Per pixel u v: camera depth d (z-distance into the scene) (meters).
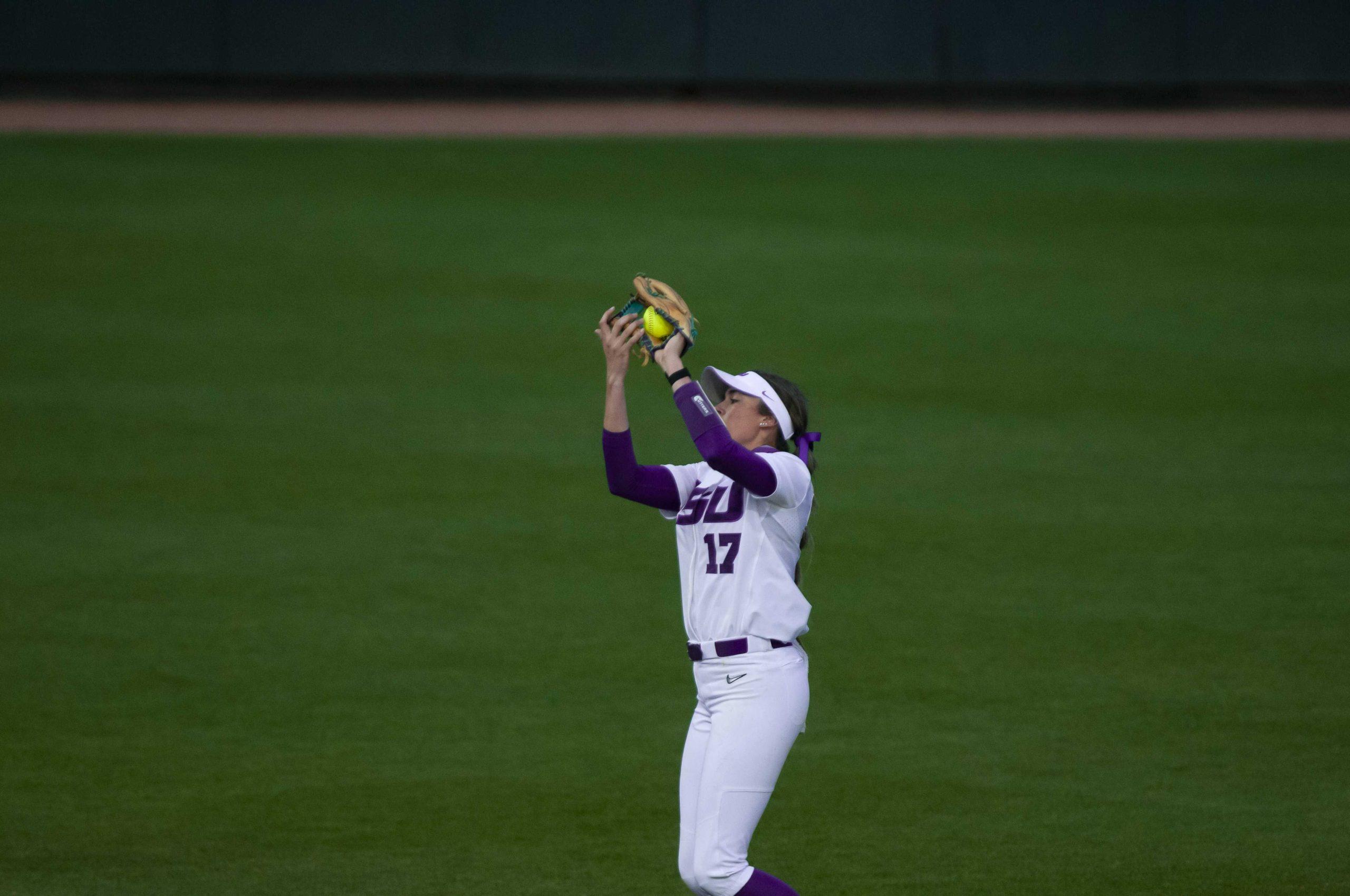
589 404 42.41
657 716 25.52
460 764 23.61
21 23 74.38
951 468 37.72
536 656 27.95
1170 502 35.44
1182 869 20.09
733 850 16.23
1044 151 69.19
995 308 50.38
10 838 20.94
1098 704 25.67
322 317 48.88
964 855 20.55
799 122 74.44
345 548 33.00
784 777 23.12
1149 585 30.92
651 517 35.28
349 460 38.25
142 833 21.17
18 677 26.59
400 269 53.41
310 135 70.12
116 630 28.69
